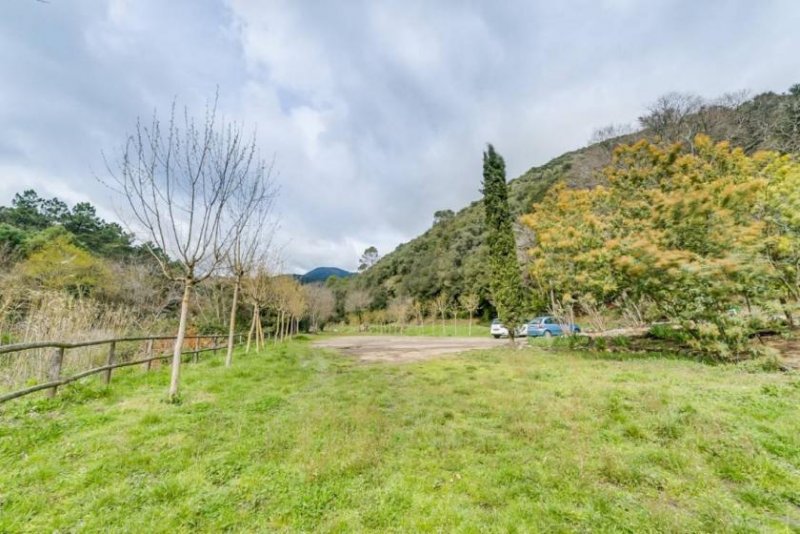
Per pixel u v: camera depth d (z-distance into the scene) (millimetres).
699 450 3752
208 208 6375
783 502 2910
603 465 3479
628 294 11125
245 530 2562
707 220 9531
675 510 2816
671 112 25109
